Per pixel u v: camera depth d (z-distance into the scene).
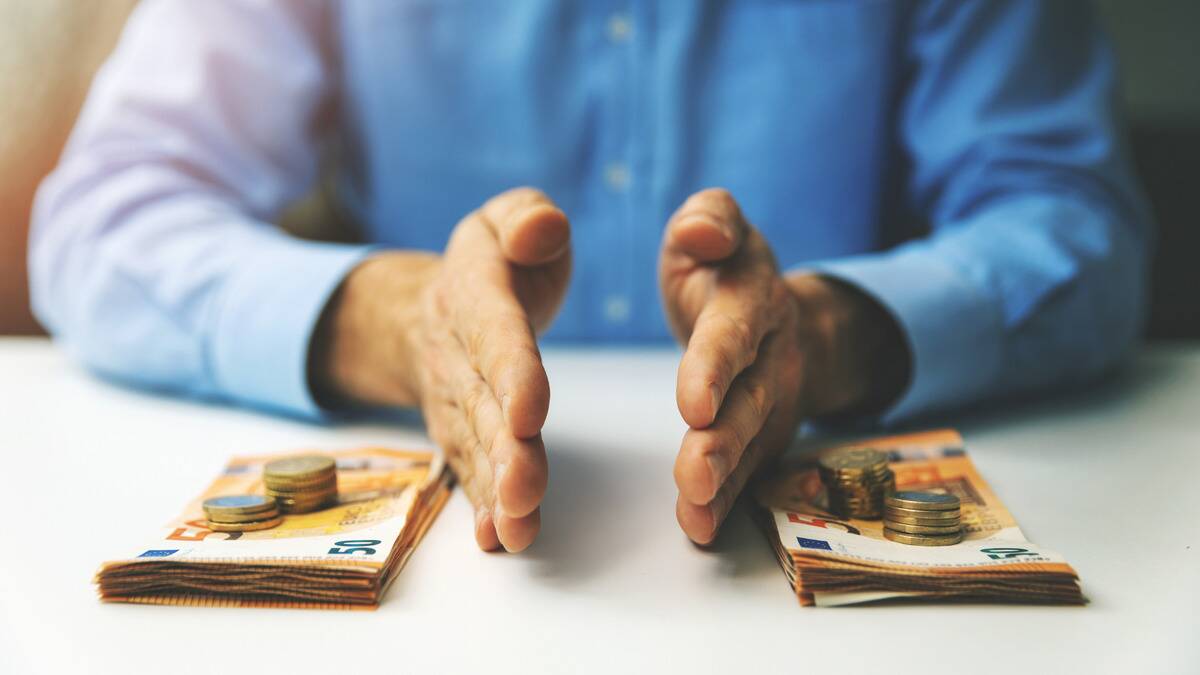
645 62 0.94
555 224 0.52
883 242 1.02
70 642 0.42
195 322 0.68
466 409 0.49
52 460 0.58
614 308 0.97
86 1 1.05
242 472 0.55
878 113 0.94
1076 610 0.44
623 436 0.61
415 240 0.99
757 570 0.46
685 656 0.41
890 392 0.64
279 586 0.44
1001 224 0.73
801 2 0.93
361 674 0.40
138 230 0.73
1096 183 0.82
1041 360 0.67
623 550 0.48
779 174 0.95
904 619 0.43
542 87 0.94
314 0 0.99
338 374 0.64
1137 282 0.74
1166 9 1.13
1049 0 0.90
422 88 0.95
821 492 0.51
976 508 0.50
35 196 1.05
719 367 0.47
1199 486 0.54
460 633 0.42
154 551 0.45
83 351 0.74
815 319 0.61
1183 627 0.43
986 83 0.88
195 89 0.88
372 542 0.46
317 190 1.09
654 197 0.95
